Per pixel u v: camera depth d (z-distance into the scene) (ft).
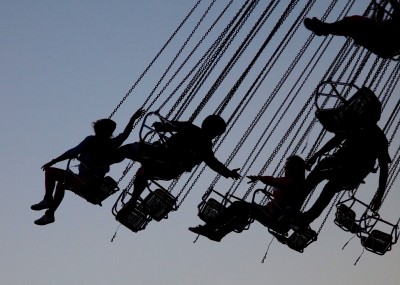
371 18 45.88
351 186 49.90
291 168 50.55
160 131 49.21
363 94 46.85
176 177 50.49
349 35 46.68
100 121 51.49
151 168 50.34
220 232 53.21
